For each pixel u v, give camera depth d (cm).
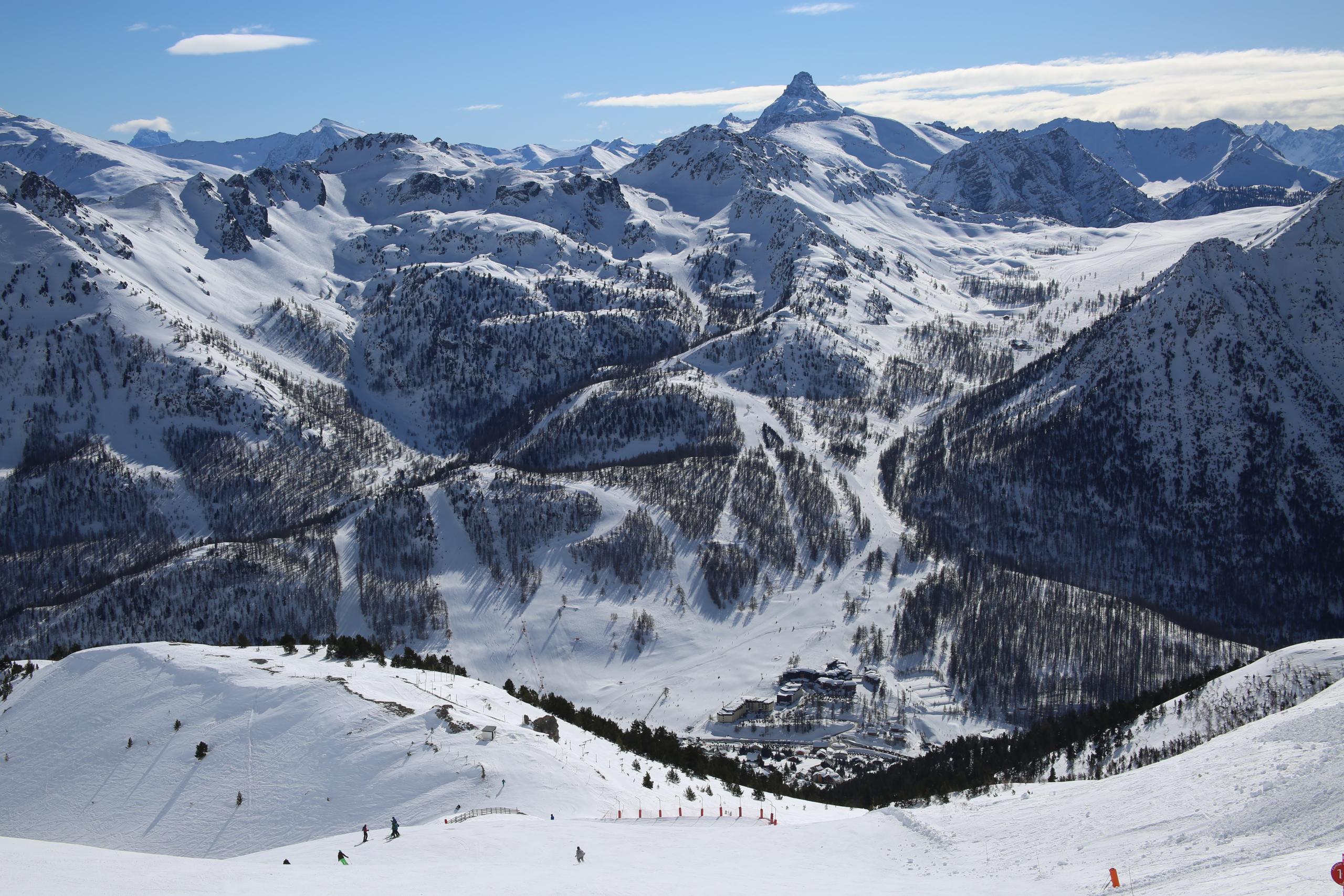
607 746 15400
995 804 11150
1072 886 7812
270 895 7731
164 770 13788
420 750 13175
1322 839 7662
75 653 18388
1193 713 17662
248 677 15775
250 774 13325
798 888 8156
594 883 8206
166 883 8094
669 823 11062
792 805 14125
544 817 11469
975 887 8069
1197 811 8944
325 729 13988
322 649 18275
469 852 9575
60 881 8025
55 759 14688
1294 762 9494
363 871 8712
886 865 9244
